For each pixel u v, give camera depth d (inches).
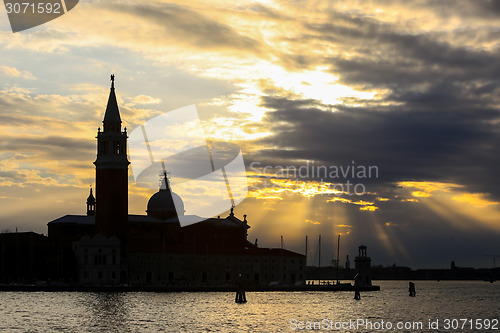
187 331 6648.6
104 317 7524.6
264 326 7106.3
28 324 6958.7
